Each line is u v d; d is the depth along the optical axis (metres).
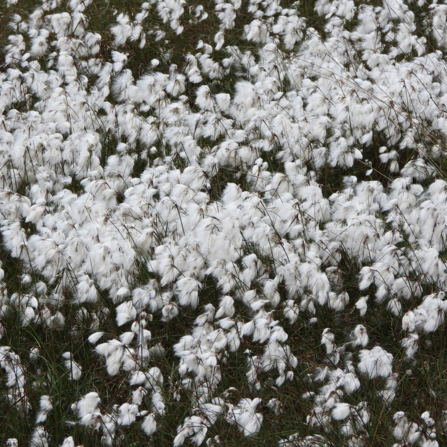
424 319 3.20
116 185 3.51
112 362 3.15
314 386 3.20
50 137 3.54
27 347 3.26
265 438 3.12
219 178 3.57
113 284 3.27
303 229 3.34
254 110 3.59
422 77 3.66
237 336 3.19
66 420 3.14
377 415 3.14
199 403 3.15
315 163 3.54
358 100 3.58
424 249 3.29
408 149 3.62
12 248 3.33
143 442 3.13
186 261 3.27
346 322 3.30
